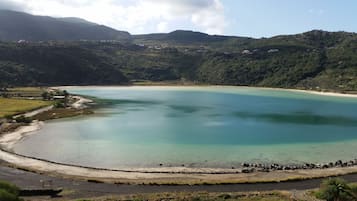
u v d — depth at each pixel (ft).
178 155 244.63
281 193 162.61
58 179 187.01
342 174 201.46
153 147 266.36
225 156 243.81
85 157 237.86
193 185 181.27
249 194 161.48
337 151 264.11
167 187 178.09
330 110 502.38
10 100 527.81
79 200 150.51
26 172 197.88
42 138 292.61
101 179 187.93
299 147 274.16
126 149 259.80
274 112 472.44
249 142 287.07
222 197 156.66
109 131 324.39
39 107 462.19
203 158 238.07
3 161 219.00
